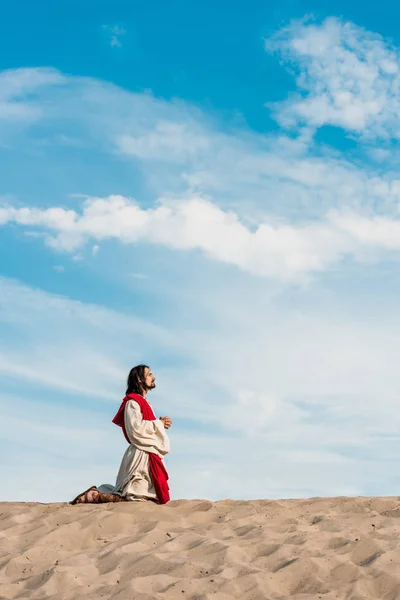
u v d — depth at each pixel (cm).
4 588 624
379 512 889
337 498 998
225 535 768
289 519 836
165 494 936
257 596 593
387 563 650
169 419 964
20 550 727
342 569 639
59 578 630
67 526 782
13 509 923
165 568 653
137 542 737
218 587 601
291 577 630
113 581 635
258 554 696
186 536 745
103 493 927
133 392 975
